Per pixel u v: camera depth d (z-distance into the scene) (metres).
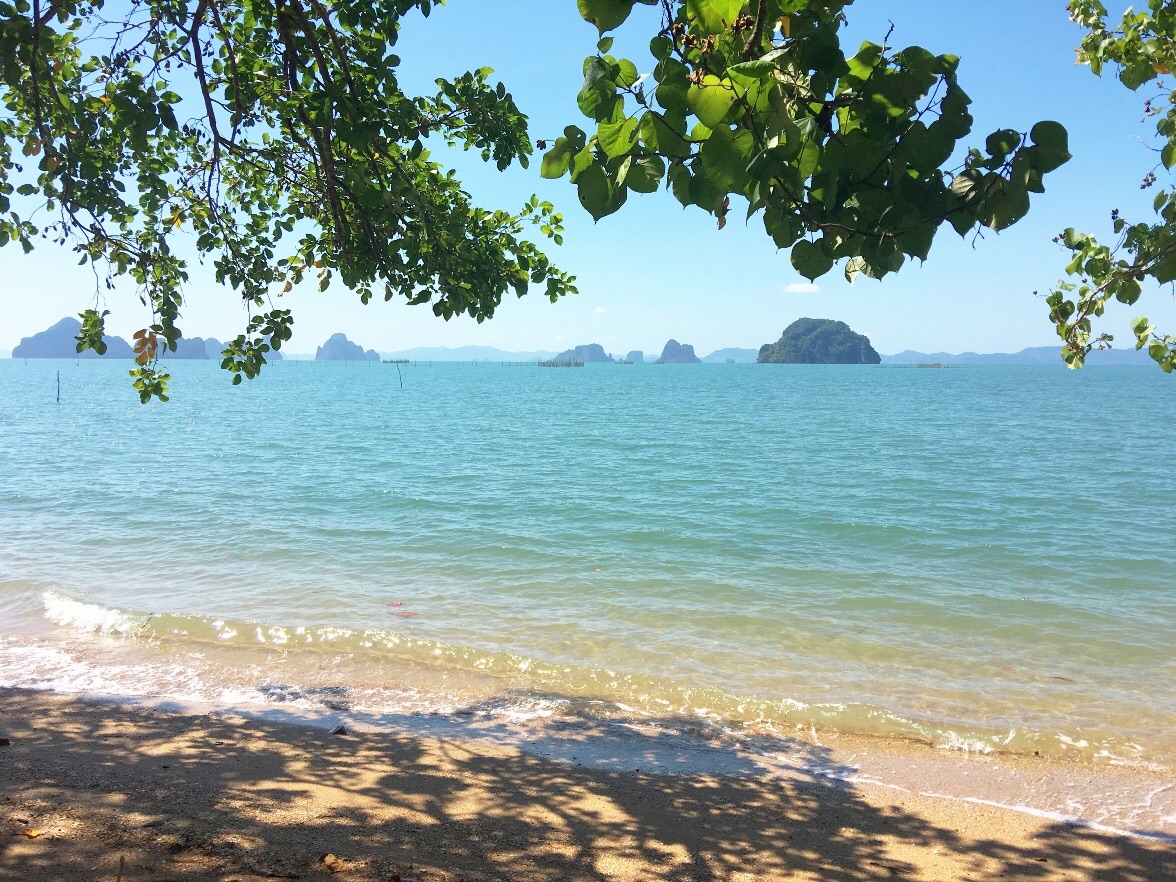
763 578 14.34
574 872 5.16
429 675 9.41
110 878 4.06
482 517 20.12
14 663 9.51
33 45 4.89
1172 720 8.42
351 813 5.76
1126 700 8.98
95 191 6.46
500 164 7.03
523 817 6.02
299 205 8.20
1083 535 18.50
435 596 12.90
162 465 30.84
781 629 11.43
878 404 79.94
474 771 6.91
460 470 29.92
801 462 32.91
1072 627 11.70
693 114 1.73
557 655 10.23
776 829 6.08
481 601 12.63
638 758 7.41
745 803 6.54
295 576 14.10
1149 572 15.05
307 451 36.50
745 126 1.58
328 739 7.50
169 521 19.14
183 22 6.14
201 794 5.85
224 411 67.81
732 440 42.59
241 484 25.72
